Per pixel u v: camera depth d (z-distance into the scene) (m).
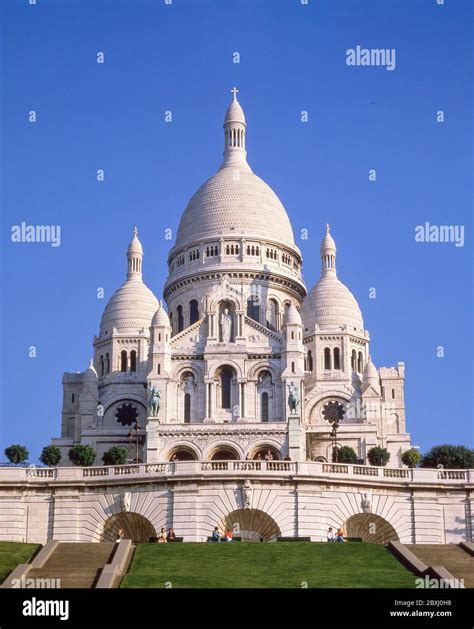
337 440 156.12
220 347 160.25
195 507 85.44
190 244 185.25
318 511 85.88
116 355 174.88
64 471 88.69
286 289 182.12
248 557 67.94
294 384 156.62
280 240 186.12
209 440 145.75
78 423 166.62
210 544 72.25
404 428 177.00
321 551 70.06
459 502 87.88
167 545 71.75
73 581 59.78
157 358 157.62
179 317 182.50
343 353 172.25
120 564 64.12
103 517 86.94
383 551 70.50
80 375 180.88
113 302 180.00
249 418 157.62
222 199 188.25
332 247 184.62
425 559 67.69
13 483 88.00
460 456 114.88
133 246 186.25
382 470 88.88
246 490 85.44
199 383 159.50
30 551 69.31
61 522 87.25
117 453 127.25
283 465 87.25
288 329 159.12
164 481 86.25
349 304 177.25
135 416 171.12
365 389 165.62
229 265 179.75
